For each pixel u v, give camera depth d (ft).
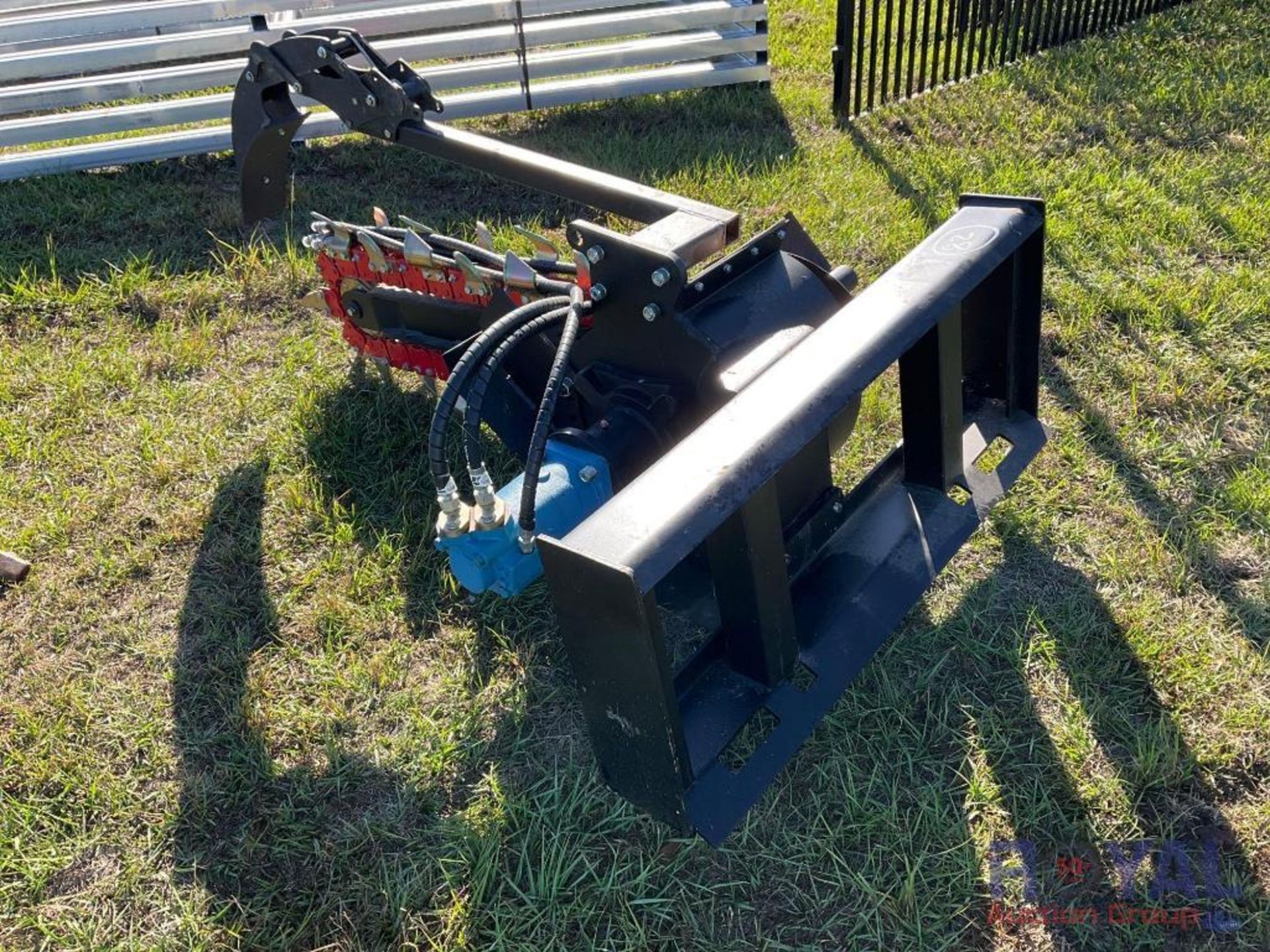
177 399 13.03
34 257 16.11
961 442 9.50
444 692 9.46
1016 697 9.17
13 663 9.93
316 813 8.53
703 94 20.84
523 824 8.38
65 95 18.31
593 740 7.40
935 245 8.93
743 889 7.93
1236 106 19.52
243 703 9.32
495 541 7.89
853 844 8.18
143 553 10.95
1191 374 12.81
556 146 19.11
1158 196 16.47
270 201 13.51
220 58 23.53
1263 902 7.67
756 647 7.74
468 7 19.21
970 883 7.84
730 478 6.73
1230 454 11.63
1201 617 9.81
